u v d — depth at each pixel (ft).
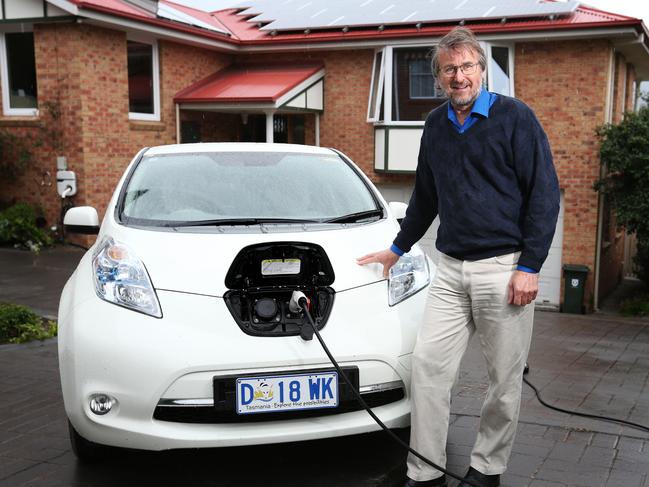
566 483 10.43
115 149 38.73
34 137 38.19
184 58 43.27
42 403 14.43
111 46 38.09
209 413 9.44
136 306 9.60
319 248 10.42
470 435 12.44
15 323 20.79
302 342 9.63
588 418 13.66
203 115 45.06
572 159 37.65
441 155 9.58
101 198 38.11
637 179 34.30
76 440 10.82
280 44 44.21
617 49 40.09
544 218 9.03
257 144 14.30
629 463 11.21
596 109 37.11
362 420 9.82
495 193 9.26
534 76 38.40
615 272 46.39
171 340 9.32
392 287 10.58
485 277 9.39
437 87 9.52
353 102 44.37
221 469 10.99
